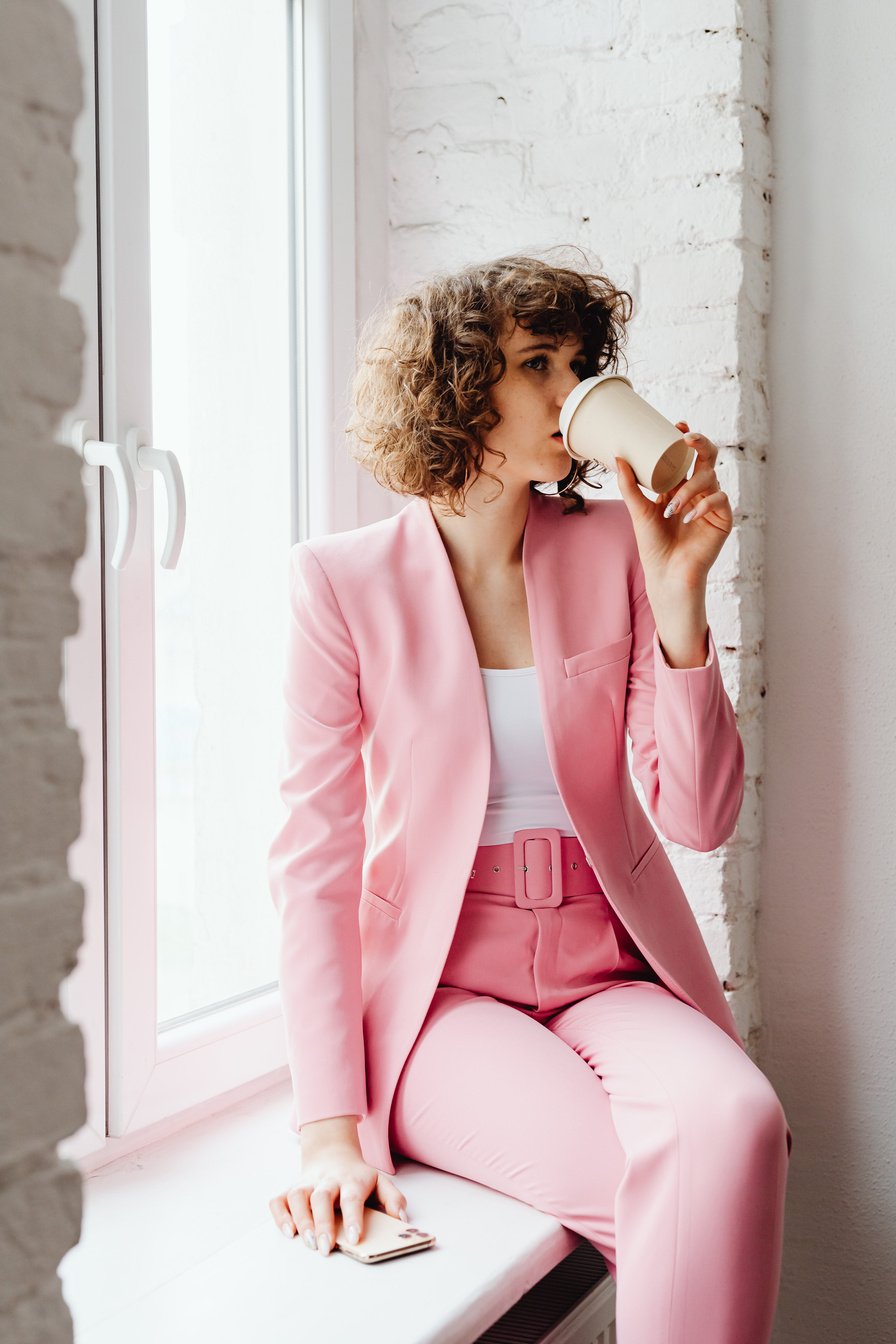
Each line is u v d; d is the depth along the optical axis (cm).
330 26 164
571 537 139
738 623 161
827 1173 168
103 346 129
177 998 148
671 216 162
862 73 161
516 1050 117
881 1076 165
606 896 131
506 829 129
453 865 125
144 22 132
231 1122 146
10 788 53
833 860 167
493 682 130
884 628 163
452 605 130
